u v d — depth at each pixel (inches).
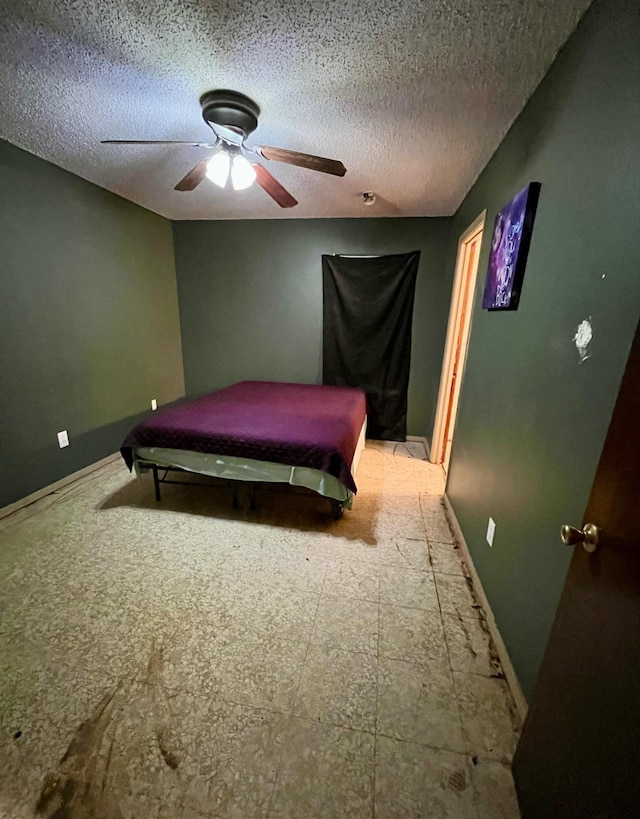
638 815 20.9
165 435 91.7
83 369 111.9
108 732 45.3
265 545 82.6
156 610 63.9
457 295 117.6
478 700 49.9
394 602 66.8
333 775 41.6
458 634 60.3
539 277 52.0
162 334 149.9
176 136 81.0
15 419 92.3
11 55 54.5
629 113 33.9
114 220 119.9
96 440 118.6
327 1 43.9
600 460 29.2
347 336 148.0
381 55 53.1
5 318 88.2
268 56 53.9
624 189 34.1
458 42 49.8
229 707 48.5
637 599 23.3
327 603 66.3
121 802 38.9
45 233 96.5
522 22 45.5
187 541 83.4
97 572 72.9
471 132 72.7
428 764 42.6
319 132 76.0
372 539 85.6
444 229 134.4
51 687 50.4
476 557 72.1
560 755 30.8
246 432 89.3
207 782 40.8
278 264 148.6
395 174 96.0
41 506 96.6
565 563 40.8
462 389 93.7
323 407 113.1
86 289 111.0
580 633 29.7
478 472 75.1
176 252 154.4
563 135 47.3
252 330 158.1
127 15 46.9
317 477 85.3
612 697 24.6
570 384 42.2
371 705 49.1
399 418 152.2
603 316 36.5
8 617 61.7
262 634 59.5
